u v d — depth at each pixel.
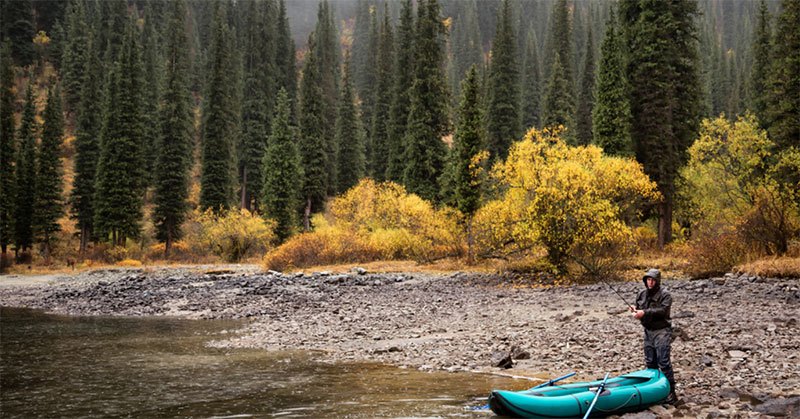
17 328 17.48
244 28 115.88
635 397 7.93
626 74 33.34
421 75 46.81
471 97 31.67
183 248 52.25
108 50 87.38
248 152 68.94
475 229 30.75
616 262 22.77
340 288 25.62
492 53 60.06
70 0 105.62
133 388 9.92
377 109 60.66
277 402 8.85
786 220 21.91
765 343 11.24
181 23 95.94
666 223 31.20
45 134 53.03
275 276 30.56
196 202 72.12
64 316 20.55
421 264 33.62
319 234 37.62
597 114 34.97
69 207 67.38
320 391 9.52
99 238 52.88
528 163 23.58
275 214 50.19
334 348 13.65
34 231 52.91
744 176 28.83
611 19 35.44
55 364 12.09
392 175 52.25
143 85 69.56
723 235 22.92
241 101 82.75
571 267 23.41
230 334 16.02
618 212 23.39
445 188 42.62
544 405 7.57
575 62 104.00
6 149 52.28
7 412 8.49
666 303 8.43
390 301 21.12
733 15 184.00
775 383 8.86
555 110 53.69
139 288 27.84
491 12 174.75
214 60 57.44
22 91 88.88
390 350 13.05
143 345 14.37
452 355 12.22
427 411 8.14
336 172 68.69
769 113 29.48
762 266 19.67
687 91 32.19
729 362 10.16
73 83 82.94
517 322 15.52
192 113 79.25
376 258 36.56
